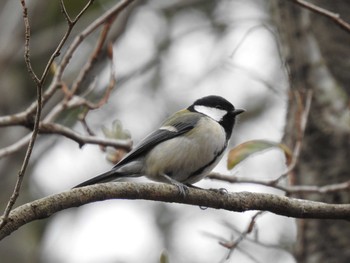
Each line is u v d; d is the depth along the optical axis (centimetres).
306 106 928
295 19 1056
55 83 902
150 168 887
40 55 1602
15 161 1475
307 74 1030
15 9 1546
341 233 961
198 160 892
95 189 630
